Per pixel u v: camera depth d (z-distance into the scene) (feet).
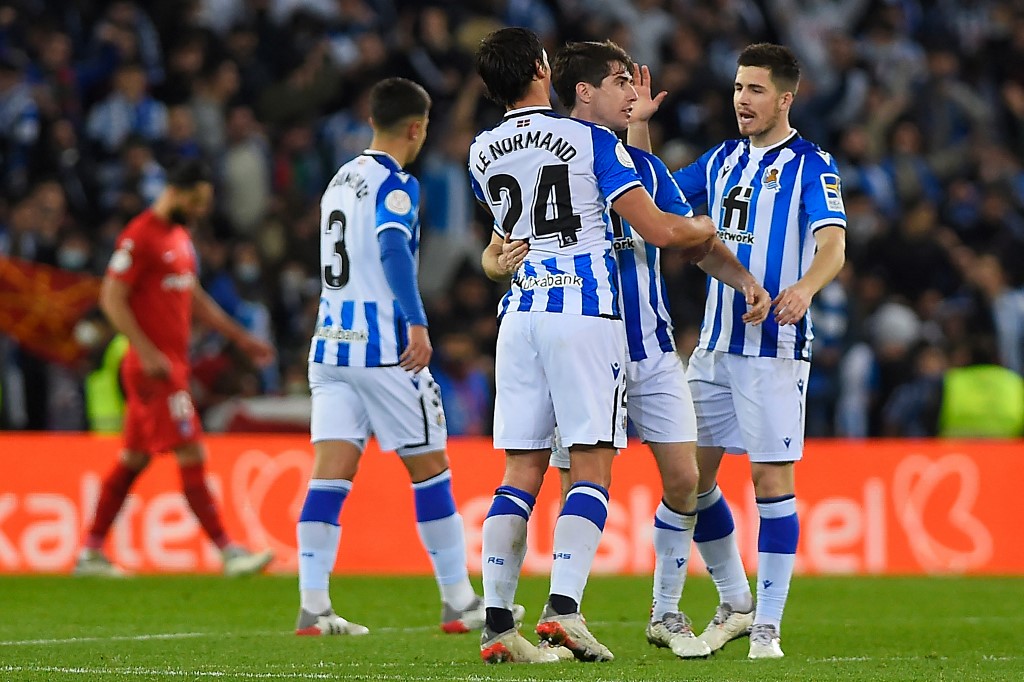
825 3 212.02
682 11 190.49
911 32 212.02
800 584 107.34
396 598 94.94
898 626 79.15
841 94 186.60
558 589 57.41
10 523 113.91
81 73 162.81
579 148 57.47
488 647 57.36
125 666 58.39
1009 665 59.21
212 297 140.67
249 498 114.62
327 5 184.65
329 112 167.84
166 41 171.94
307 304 146.30
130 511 113.60
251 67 168.86
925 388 144.36
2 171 149.07
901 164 178.50
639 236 62.03
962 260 162.71
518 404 58.18
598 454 58.39
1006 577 114.93
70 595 93.50
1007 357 157.58
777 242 65.26
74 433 135.13
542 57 59.26
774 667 57.21
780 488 64.54
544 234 57.93
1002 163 181.57
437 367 140.26
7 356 135.23
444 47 168.76
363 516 116.98
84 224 148.97
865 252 163.22
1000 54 200.75
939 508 119.14
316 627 71.92
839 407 146.41
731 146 67.97
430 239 158.61
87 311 134.92
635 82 65.62
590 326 57.16
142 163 145.69
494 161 59.00
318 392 74.02
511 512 57.93
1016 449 120.16
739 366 65.05
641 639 71.41
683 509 63.67
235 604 88.74
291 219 152.15
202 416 132.57
